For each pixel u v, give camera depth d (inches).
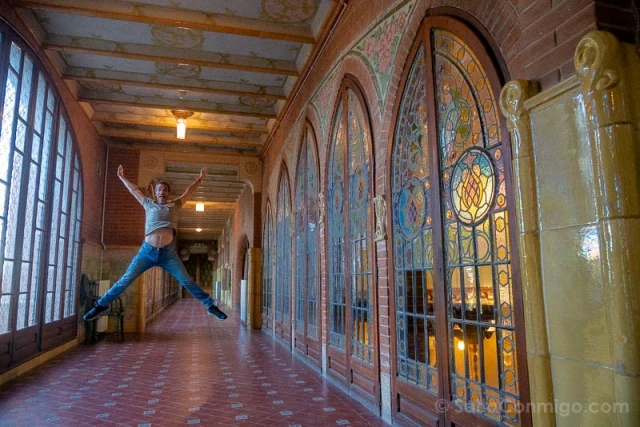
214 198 782.5
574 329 83.7
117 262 483.8
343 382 234.5
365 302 212.4
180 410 197.5
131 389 235.8
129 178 497.4
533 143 94.9
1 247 240.4
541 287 92.0
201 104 403.2
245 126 458.6
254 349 374.6
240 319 672.4
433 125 155.3
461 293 139.1
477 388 130.1
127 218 489.7
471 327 133.9
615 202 75.9
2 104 232.8
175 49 311.3
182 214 973.2
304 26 283.4
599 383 78.0
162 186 179.8
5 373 252.2
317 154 297.3
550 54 92.7
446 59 151.7
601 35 79.0
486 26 129.6
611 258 75.7
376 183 200.8
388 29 195.5
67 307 374.6
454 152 145.6
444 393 144.3
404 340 175.0
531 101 94.3
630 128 77.2
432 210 155.2
